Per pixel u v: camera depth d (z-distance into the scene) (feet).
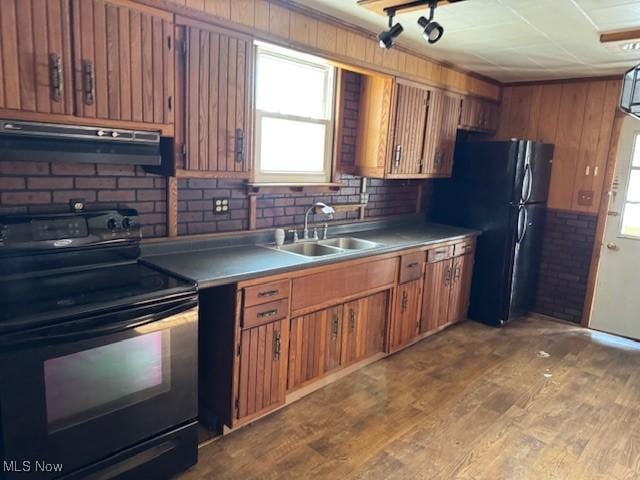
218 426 8.14
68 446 5.67
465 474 7.38
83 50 6.14
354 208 12.41
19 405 5.20
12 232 6.37
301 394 9.44
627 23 8.87
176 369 6.68
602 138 13.97
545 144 14.19
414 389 10.03
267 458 7.52
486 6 8.27
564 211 14.82
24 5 5.59
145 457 6.49
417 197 14.67
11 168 6.67
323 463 7.47
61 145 6.15
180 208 8.66
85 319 5.58
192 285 6.73
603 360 12.07
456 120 13.73
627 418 9.24
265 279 7.88
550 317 15.37
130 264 7.69
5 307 5.48
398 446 8.00
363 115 11.80
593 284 14.44
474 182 14.07
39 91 5.83
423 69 12.04
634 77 8.33
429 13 8.47
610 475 7.51
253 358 7.99
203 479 6.98
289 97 10.36
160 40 6.92
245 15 7.90
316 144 11.18
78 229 7.01
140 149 6.97
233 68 7.89
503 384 10.46
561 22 9.00
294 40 8.75
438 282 12.68
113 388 5.99
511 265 13.69
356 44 10.03
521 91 15.30
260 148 9.91
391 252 10.72
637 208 13.58
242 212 9.73
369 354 10.99
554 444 8.29
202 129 7.66
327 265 9.08
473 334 13.47
